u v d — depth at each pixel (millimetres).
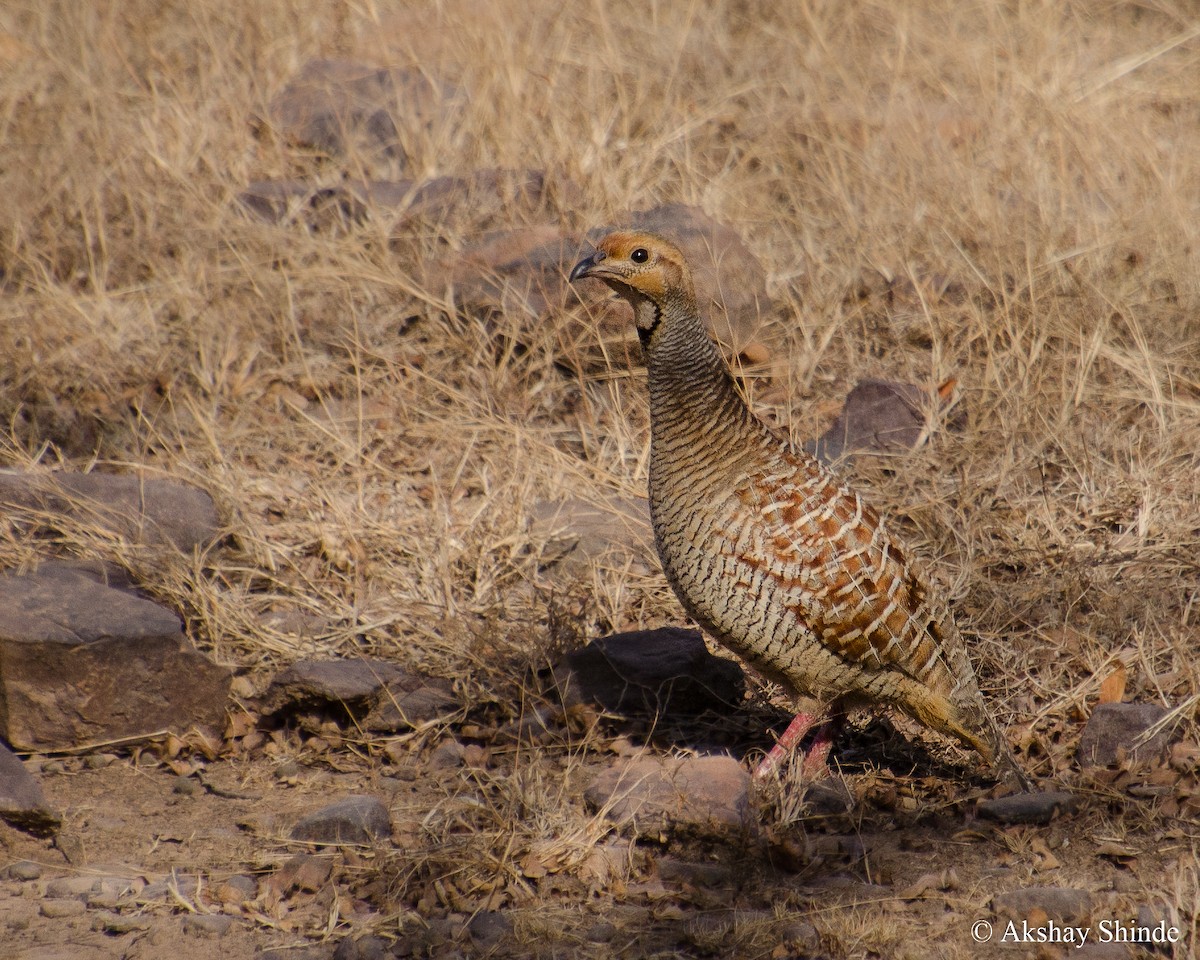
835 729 8516
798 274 13891
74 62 17312
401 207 14344
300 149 16141
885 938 6797
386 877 7379
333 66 17297
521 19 17703
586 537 10617
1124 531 10625
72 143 15336
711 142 16109
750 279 12938
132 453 11797
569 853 7465
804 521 7844
